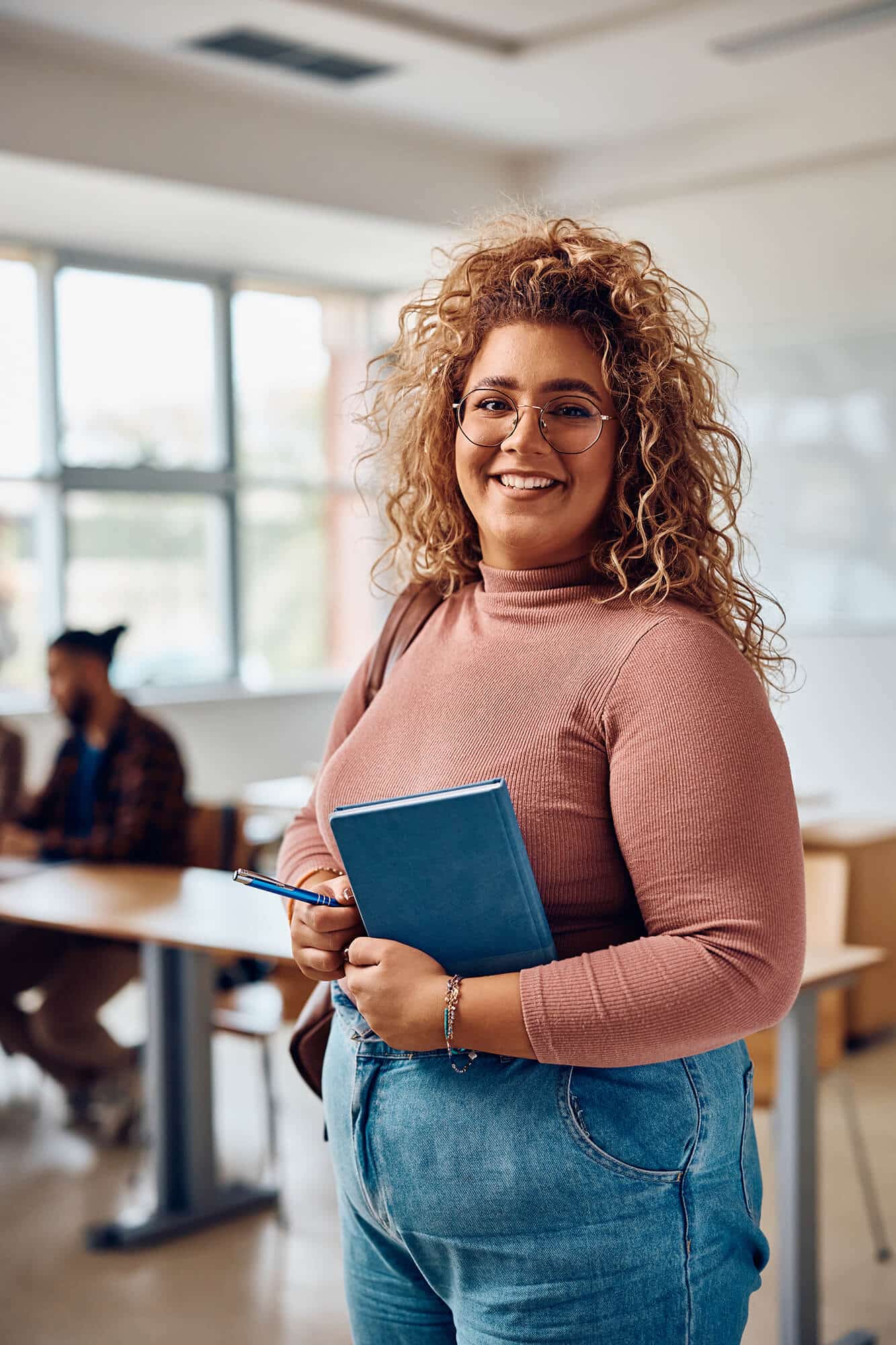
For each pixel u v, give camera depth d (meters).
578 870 1.20
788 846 1.13
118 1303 2.76
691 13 5.00
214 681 7.63
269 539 7.86
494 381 1.28
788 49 5.36
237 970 3.68
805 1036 2.47
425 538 1.51
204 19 5.05
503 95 5.95
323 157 6.26
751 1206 1.27
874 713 6.19
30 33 5.18
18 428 6.78
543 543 1.28
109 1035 3.71
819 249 6.22
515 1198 1.16
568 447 1.26
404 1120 1.22
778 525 6.45
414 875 1.15
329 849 1.46
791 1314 2.46
